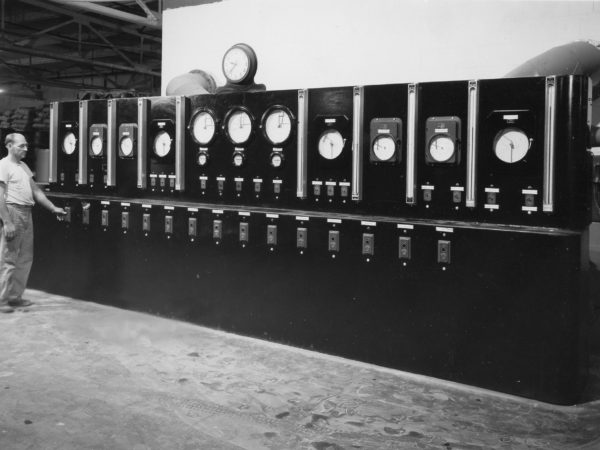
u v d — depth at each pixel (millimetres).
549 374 3596
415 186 4059
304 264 4535
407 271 4070
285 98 4594
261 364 4234
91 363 4195
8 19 11586
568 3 4902
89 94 6465
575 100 3521
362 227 4238
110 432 3127
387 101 4137
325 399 3619
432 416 3396
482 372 3822
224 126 4926
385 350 4195
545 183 3596
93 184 5957
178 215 5242
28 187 5703
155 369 4094
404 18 5652
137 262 5578
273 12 6406
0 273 5645
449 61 5465
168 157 5320
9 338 4746
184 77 6328
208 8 6855
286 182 4660
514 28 5148
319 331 4492
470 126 3805
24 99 17844
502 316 3732
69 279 6160
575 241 3521
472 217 3875
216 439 3064
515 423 3322
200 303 5160
